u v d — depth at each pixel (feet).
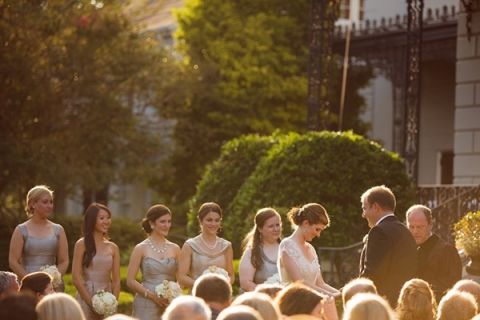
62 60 146.61
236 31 179.11
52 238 64.64
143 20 182.29
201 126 178.29
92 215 62.23
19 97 143.23
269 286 44.27
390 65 162.61
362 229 96.84
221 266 62.49
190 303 34.86
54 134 152.35
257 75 177.58
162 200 182.09
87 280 62.23
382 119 177.99
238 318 31.55
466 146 116.98
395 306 51.67
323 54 124.67
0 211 141.18
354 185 98.02
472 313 41.37
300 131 179.73
